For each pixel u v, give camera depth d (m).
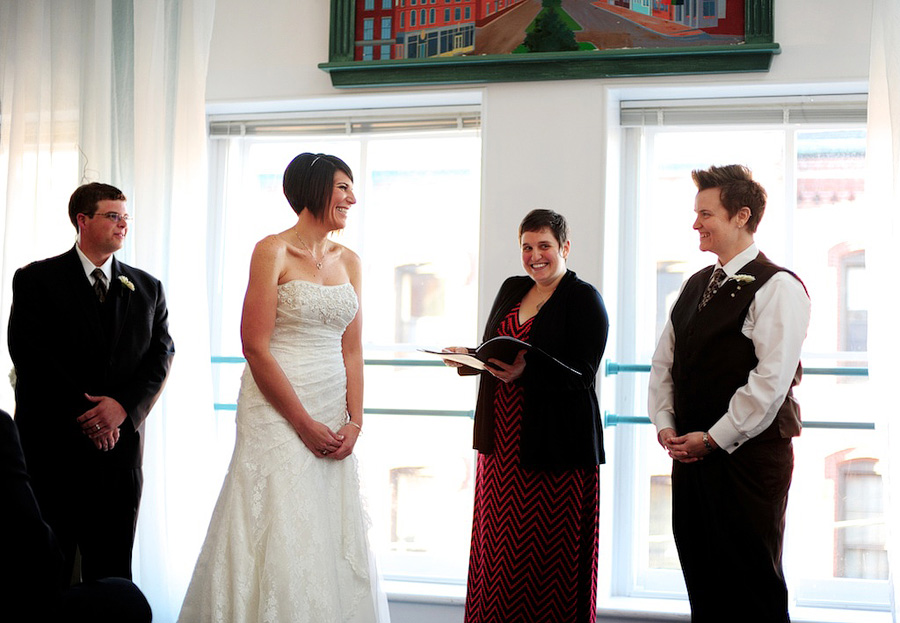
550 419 2.67
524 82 3.49
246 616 2.52
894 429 2.91
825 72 3.29
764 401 2.43
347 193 2.73
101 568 2.92
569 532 2.68
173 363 3.47
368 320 3.83
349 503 2.71
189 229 3.51
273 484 2.56
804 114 3.48
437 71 3.54
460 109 3.72
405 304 3.81
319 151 3.89
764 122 3.51
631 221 3.62
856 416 3.44
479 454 2.86
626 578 3.56
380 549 3.78
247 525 2.56
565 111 3.46
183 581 3.44
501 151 3.50
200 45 3.53
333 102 3.73
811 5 3.30
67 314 2.93
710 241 2.63
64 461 2.88
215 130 3.92
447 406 3.74
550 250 2.76
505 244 3.48
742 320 2.52
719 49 3.31
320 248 2.75
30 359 2.89
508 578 2.69
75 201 2.98
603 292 3.39
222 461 3.85
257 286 2.61
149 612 1.91
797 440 3.47
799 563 3.46
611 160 3.47
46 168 3.63
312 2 3.70
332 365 2.70
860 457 3.43
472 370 2.80
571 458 2.66
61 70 3.64
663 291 3.62
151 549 3.40
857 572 3.42
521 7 3.48
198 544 3.45
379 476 3.79
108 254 3.03
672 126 3.57
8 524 1.68
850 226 3.47
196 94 3.52
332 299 2.67
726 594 2.51
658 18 3.38
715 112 3.54
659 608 3.36
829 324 3.48
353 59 3.62
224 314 3.92
